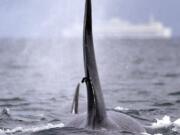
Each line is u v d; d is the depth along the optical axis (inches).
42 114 2036.2
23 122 1856.5
